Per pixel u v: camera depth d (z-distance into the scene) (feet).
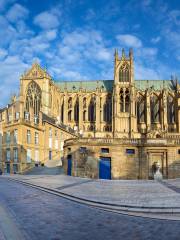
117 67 353.10
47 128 236.63
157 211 55.52
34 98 327.26
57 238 38.40
